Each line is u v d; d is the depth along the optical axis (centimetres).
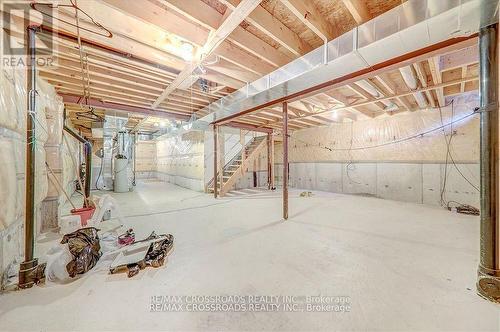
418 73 293
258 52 241
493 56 147
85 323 128
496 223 148
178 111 502
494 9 131
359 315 134
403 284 166
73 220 289
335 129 654
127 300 149
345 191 631
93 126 603
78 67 265
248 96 304
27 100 170
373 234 279
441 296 151
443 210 412
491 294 145
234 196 596
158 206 464
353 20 214
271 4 194
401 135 517
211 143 693
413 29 155
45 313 136
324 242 254
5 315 134
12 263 183
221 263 203
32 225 170
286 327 125
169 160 978
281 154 834
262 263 203
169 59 245
